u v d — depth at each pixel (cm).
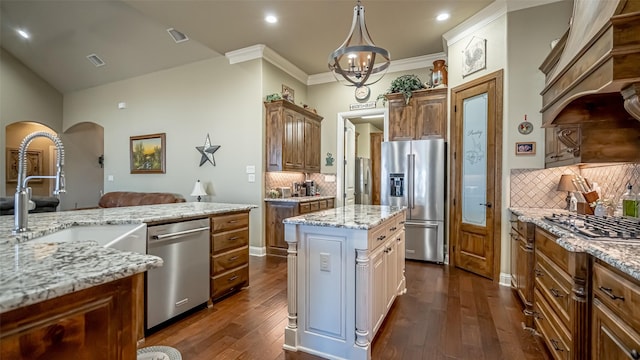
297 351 206
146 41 490
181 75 531
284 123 457
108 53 540
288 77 521
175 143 538
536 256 225
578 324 143
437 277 354
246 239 317
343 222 201
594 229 170
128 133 595
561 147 263
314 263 206
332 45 445
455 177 392
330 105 558
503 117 329
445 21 368
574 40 195
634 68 133
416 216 425
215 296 278
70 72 624
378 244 221
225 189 490
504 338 219
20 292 71
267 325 240
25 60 619
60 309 79
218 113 495
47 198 418
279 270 383
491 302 281
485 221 351
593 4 169
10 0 443
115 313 91
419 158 423
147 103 569
